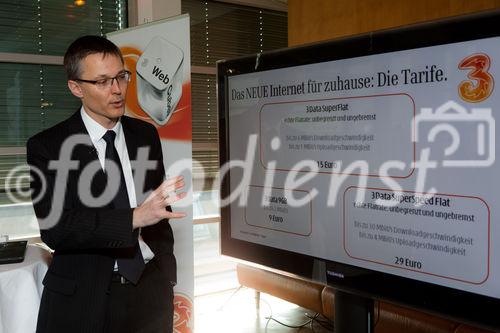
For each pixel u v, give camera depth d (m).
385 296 1.31
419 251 1.23
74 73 1.58
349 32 3.32
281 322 3.49
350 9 3.30
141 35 3.05
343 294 1.44
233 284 4.31
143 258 1.69
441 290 1.19
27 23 3.55
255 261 1.69
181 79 2.91
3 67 3.48
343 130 1.39
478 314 1.12
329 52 1.40
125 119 1.83
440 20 1.15
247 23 4.55
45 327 1.61
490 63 1.08
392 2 2.99
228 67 1.72
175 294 2.83
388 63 1.27
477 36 1.09
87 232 1.50
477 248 1.12
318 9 3.57
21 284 2.02
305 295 3.09
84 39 1.61
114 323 1.65
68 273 1.62
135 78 3.08
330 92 1.41
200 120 4.35
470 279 1.14
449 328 2.27
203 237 4.45
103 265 1.63
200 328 3.40
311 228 1.50
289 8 3.85
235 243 1.77
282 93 1.55
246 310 3.77
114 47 1.64
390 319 2.52
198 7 4.26
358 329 1.40
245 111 1.68
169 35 2.94
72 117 1.70
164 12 3.86
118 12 3.93
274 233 1.62
